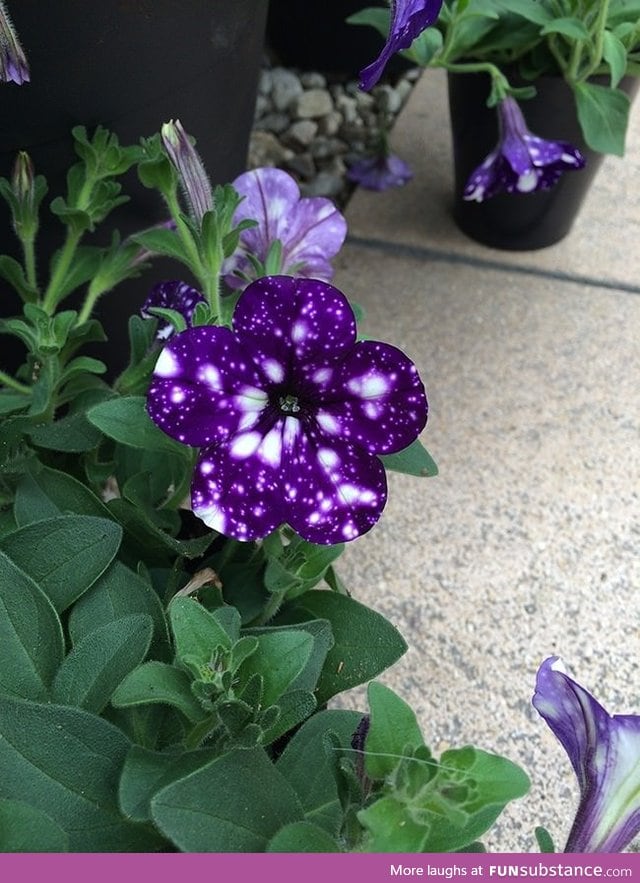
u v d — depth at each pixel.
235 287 0.38
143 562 0.33
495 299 0.60
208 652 0.25
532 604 0.44
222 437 0.26
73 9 0.35
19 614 0.28
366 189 0.68
